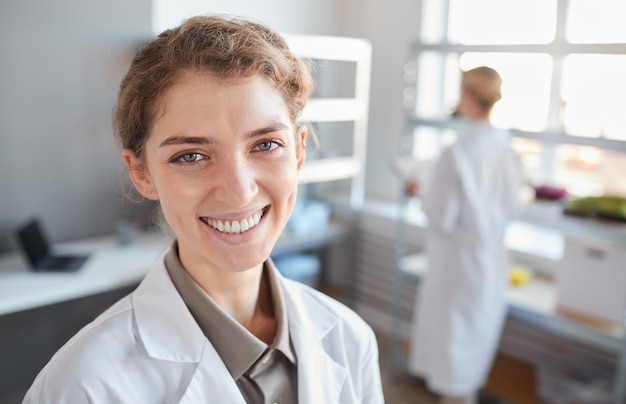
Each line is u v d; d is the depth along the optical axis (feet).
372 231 12.12
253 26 2.42
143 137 2.36
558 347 9.84
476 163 7.86
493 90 7.82
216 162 2.22
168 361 2.42
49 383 2.24
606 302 7.66
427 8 11.52
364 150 12.06
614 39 9.24
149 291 2.61
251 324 2.73
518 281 9.14
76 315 9.83
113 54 9.22
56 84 8.96
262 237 2.35
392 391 9.98
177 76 2.16
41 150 9.04
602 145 7.57
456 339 8.34
